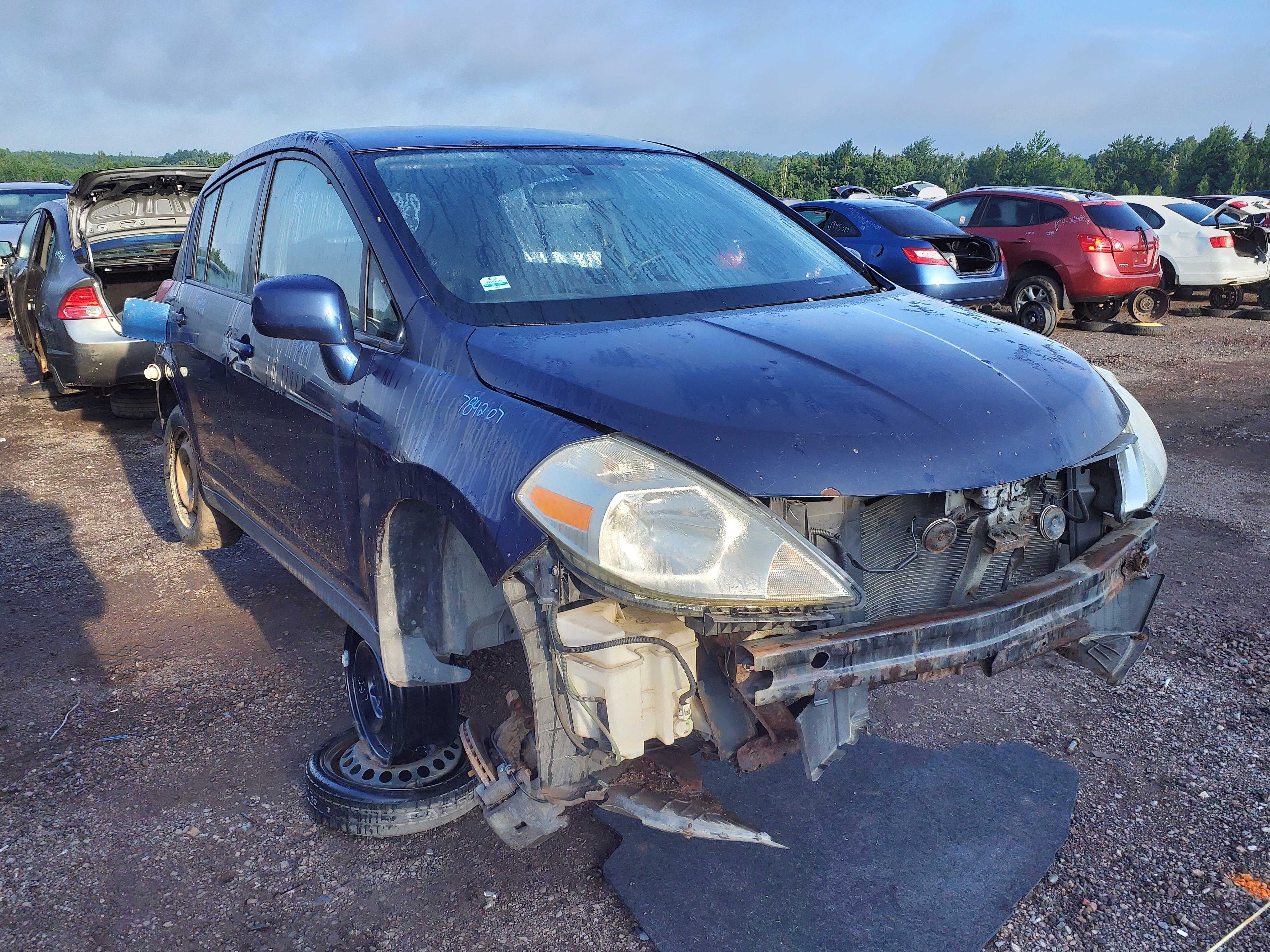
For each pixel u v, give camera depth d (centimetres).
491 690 254
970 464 189
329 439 263
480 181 277
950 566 215
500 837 224
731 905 227
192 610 409
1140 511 233
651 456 178
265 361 307
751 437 181
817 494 178
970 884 233
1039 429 202
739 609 170
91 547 489
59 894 236
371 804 253
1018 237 1167
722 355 209
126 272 771
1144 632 240
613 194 291
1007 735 300
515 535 184
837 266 299
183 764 294
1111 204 1144
